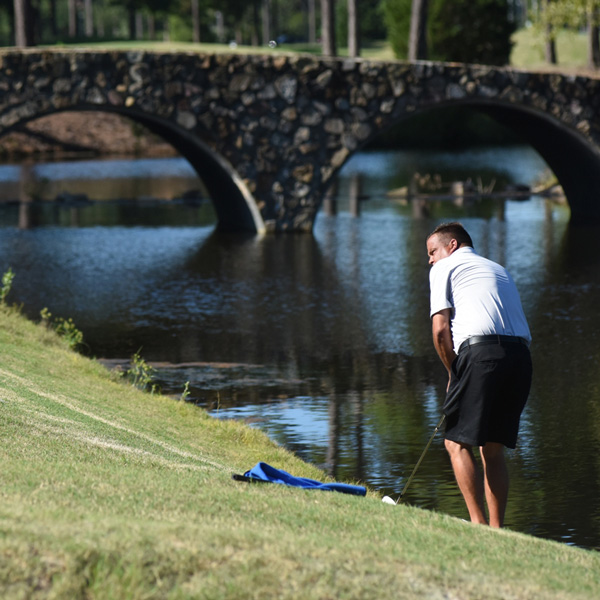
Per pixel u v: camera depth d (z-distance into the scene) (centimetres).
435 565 1299
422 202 12119
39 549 1164
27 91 8475
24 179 15638
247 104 9000
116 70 8650
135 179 15662
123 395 3297
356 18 17212
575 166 10550
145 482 1658
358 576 1210
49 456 1817
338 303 5819
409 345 4719
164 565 1162
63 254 7950
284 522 1480
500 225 9688
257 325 5197
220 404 3681
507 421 1880
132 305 5762
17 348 3628
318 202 9275
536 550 1536
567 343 4712
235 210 9856
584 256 7556
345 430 3341
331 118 9188
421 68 9306
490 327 1866
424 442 3200
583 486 2761
